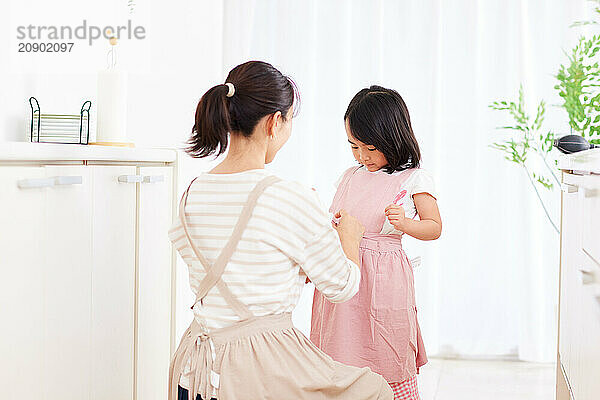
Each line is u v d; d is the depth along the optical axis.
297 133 3.78
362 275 2.06
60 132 2.10
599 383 1.58
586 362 1.78
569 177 2.22
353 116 2.11
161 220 2.42
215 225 1.55
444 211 3.68
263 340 1.50
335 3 3.74
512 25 3.61
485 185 3.65
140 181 2.19
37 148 1.63
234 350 1.49
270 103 1.58
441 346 3.74
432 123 3.65
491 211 3.65
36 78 2.20
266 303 1.51
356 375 1.57
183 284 3.20
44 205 1.66
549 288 3.63
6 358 1.52
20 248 1.56
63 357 1.76
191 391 1.53
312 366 1.52
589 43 2.93
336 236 1.58
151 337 2.34
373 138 2.08
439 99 3.66
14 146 1.54
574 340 2.03
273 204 1.52
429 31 3.66
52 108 2.29
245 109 1.57
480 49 3.64
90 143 2.35
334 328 2.07
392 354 2.04
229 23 3.79
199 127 1.58
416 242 3.69
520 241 3.62
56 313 1.72
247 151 1.60
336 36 3.75
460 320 3.71
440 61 3.66
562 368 2.38
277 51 3.79
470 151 3.66
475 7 3.62
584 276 1.75
